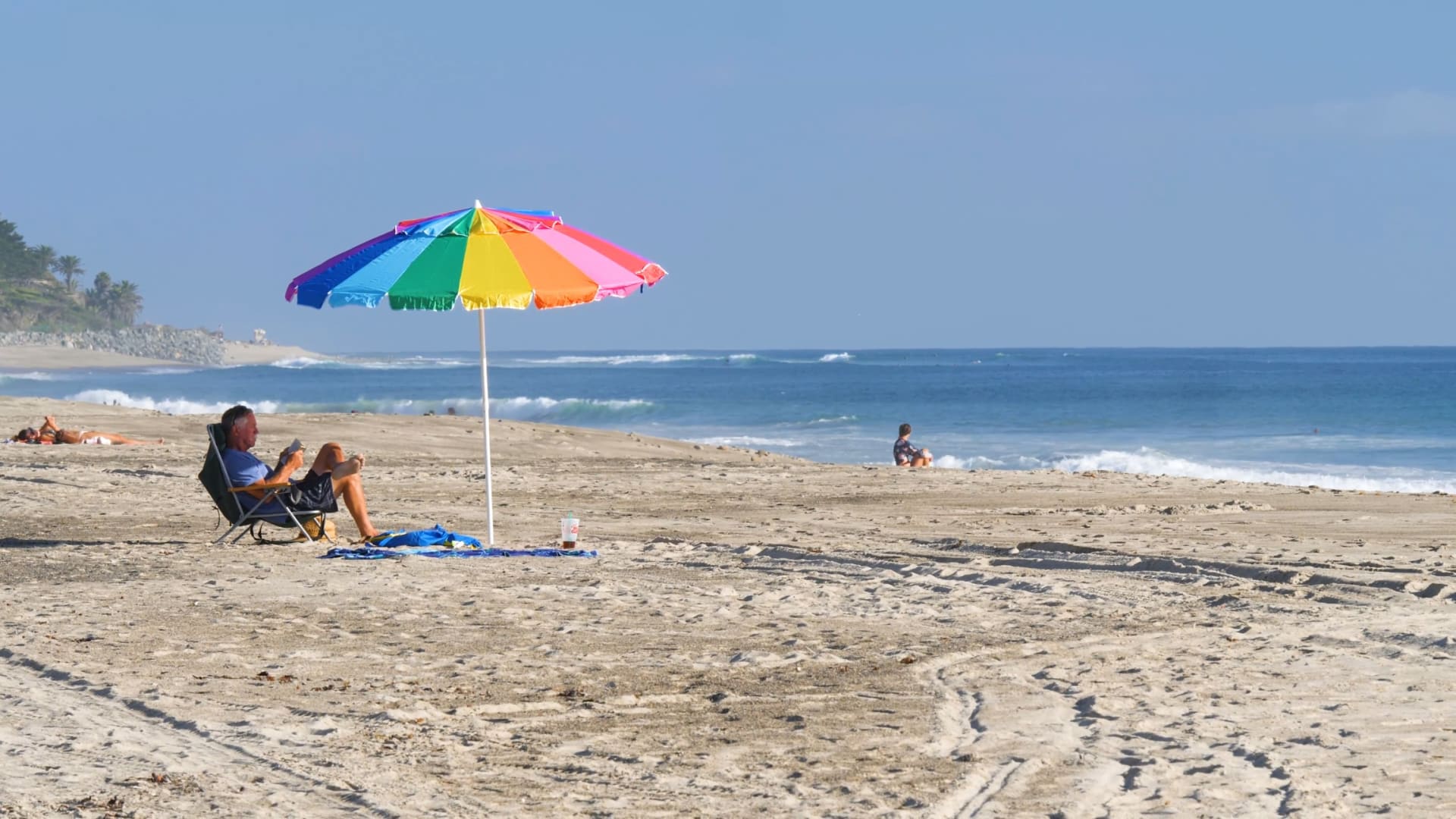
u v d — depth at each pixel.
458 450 41.31
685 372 199.62
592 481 31.09
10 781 7.64
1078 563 17.14
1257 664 11.01
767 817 7.15
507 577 16.33
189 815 7.01
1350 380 145.50
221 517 23.27
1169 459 51.62
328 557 18.09
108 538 20.72
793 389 130.62
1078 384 141.12
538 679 10.66
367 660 11.46
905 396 114.50
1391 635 12.01
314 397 115.44
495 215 17.72
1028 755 8.36
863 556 18.16
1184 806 7.31
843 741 8.78
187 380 170.00
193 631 12.83
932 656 11.50
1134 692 10.07
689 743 8.73
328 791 7.52
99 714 9.42
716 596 14.88
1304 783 7.67
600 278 17.05
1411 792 7.52
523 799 7.45
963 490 29.27
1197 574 15.90
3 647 11.98
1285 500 26.61
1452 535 20.22
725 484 30.56
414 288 16.64
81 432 42.28
